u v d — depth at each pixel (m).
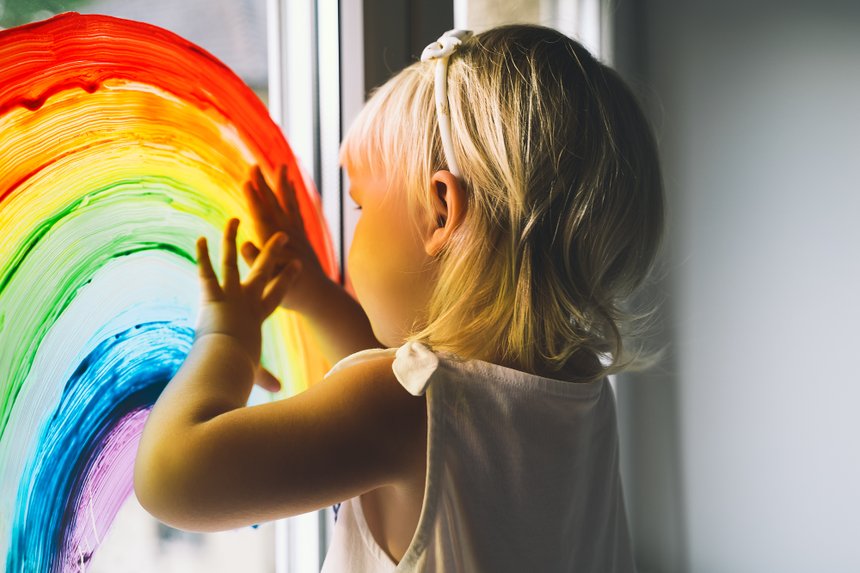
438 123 0.48
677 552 1.01
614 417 0.58
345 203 0.64
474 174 0.47
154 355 0.53
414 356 0.44
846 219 1.00
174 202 0.53
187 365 0.46
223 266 0.51
